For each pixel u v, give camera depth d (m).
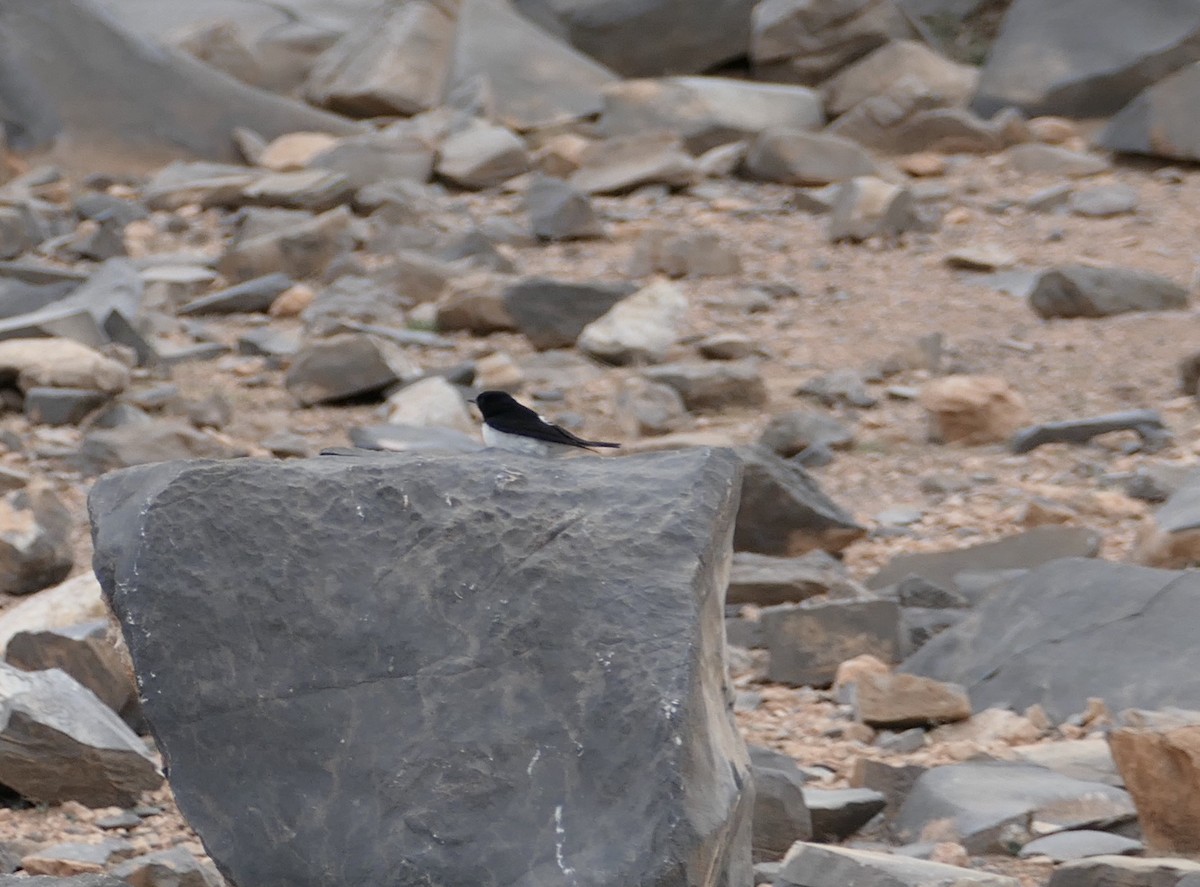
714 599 17.56
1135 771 23.17
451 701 16.41
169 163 88.75
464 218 78.31
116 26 91.69
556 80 96.19
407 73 98.00
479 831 15.79
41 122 87.50
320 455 18.77
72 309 61.03
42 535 40.88
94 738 26.88
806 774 27.06
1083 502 43.00
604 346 59.53
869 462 49.41
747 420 53.38
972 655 31.56
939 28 107.44
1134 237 70.00
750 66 102.62
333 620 16.89
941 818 23.84
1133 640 29.73
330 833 16.12
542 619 16.59
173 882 22.08
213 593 17.03
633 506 17.33
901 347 58.00
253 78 100.94
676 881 15.16
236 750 16.61
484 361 57.66
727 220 77.00
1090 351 57.34
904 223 73.00
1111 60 88.50
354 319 63.97
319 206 79.19
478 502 17.36
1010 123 86.12
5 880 18.69
